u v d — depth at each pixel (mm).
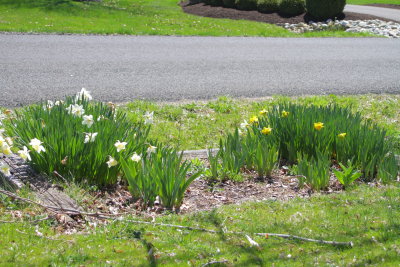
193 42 13500
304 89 8992
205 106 7527
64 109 4945
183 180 4242
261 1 22406
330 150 5488
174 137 6203
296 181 5016
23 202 3869
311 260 3131
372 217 3893
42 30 13742
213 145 6098
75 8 19672
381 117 7453
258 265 3061
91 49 11711
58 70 9438
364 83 9711
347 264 3059
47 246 3242
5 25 14516
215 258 3160
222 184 4828
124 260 3084
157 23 17703
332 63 11586
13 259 3000
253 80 9516
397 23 20438
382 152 5238
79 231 3617
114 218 3822
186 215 3963
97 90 8141
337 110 5902
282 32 17391
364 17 21500
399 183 4891
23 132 4562
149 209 4098
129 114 6676
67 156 4324
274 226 3705
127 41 13055
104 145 4465
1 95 7473
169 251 3246
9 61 9953
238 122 6949
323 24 19875
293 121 5523
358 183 4996
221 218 3871
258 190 4738
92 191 4395
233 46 13250
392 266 3029
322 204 4242
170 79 9234
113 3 24375
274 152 5078
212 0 24828
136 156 4230
